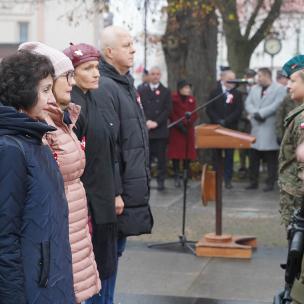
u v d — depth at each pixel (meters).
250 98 11.55
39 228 2.91
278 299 4.58
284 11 17.77
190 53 13.99
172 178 13.19
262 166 14.25
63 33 32.09
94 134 4.40
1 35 32.75
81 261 3.76
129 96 4.97
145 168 4.98
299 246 4.05
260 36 16.08
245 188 11.88
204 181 7.20
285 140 4.87
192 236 7.95
